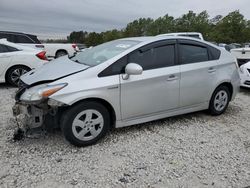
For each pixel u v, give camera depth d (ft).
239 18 163.94
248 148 12.34
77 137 11.72
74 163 10.64
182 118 16.05
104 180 9.57
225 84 16.61
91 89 11.61
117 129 14.06
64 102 11.09
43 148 11.78
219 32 162.20
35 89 11.40
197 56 15.26
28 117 11.51
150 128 14.33
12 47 24.52
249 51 26.91
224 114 17.12
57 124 11.76
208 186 9.39
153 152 11.69
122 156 11.28
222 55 16.46
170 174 10.04
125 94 12.55
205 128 14.57
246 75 23.21
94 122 12.04
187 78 14.52
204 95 15.55
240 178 9.91
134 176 9.86
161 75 13.51
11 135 12.94
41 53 25.38
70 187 9.14
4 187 9.02
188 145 12.44
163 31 200.64
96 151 11.66
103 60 12.84
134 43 13.74
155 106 13.71
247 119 16.28
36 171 10.00
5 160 10.69
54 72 12.27
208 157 11.37
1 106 17.66
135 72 12.01
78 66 12.66
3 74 24.04
